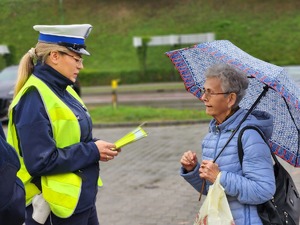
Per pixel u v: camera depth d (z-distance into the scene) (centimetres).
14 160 258
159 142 1212
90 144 322
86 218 334
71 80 329
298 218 306
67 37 323
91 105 2300
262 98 339
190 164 326
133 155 1056
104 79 3469
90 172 329
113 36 4003
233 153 294
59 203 315
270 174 289
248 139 291
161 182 816
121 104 2248
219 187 285
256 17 3881
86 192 325
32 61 331
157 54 3662
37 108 311
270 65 303
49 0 1728
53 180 316
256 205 296
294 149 330
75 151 314
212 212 282
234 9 4006
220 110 302
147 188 781
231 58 303
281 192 301
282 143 334
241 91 301
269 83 283
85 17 4194
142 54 3494
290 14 3862
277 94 331
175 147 1135
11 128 325
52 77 324
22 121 310
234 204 295
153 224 611
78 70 332
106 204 704
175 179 830
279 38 3628
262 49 3547
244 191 285
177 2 4219
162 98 2428
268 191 285
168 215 644
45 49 323
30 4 720
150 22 4088
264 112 313
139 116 1656
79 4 4303
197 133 1337
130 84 3431
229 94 299
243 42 3638
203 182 323
